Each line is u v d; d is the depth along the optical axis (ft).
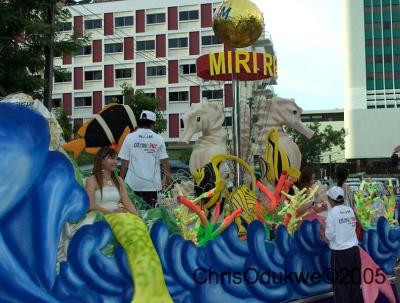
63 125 96.12
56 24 41.78
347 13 263.08
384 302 23.40
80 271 13.85
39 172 13.05
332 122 290.76
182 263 16.69
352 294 21.43
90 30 205.57
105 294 14.30
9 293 12.53
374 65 257.96
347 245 21.33
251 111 33.42
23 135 12.77
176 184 20.95
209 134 32.94
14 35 39.32
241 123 33.73
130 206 17.31
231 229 18.58
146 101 112.68
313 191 23.08
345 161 262.26
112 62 204.23
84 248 13.96
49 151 13.66
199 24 197.88
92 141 27.71
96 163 16.78
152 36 201.87
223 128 33.47
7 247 12.61
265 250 19.62
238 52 28.12
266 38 113.29
